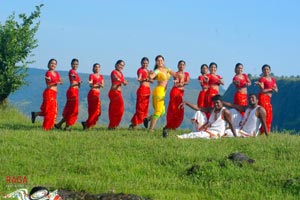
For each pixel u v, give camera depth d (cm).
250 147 1641
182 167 1455
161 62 2058
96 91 2170
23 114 2989
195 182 1359
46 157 1560
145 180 1363
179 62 2120
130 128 2172
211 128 1875
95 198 1173
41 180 1327
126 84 2183
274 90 2036
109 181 1329
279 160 1510
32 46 3109
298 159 1516
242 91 2109
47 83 2139
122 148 1639
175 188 1317
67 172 1434
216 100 1878
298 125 12181
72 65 2161
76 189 1245
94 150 1605
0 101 3069
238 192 1280
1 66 3056
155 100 2045
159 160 1516
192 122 1925
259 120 1916
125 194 1188
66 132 1928
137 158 1538
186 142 1711
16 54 3047
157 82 2067
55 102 2150
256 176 1358
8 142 1694
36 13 3112
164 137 1812
